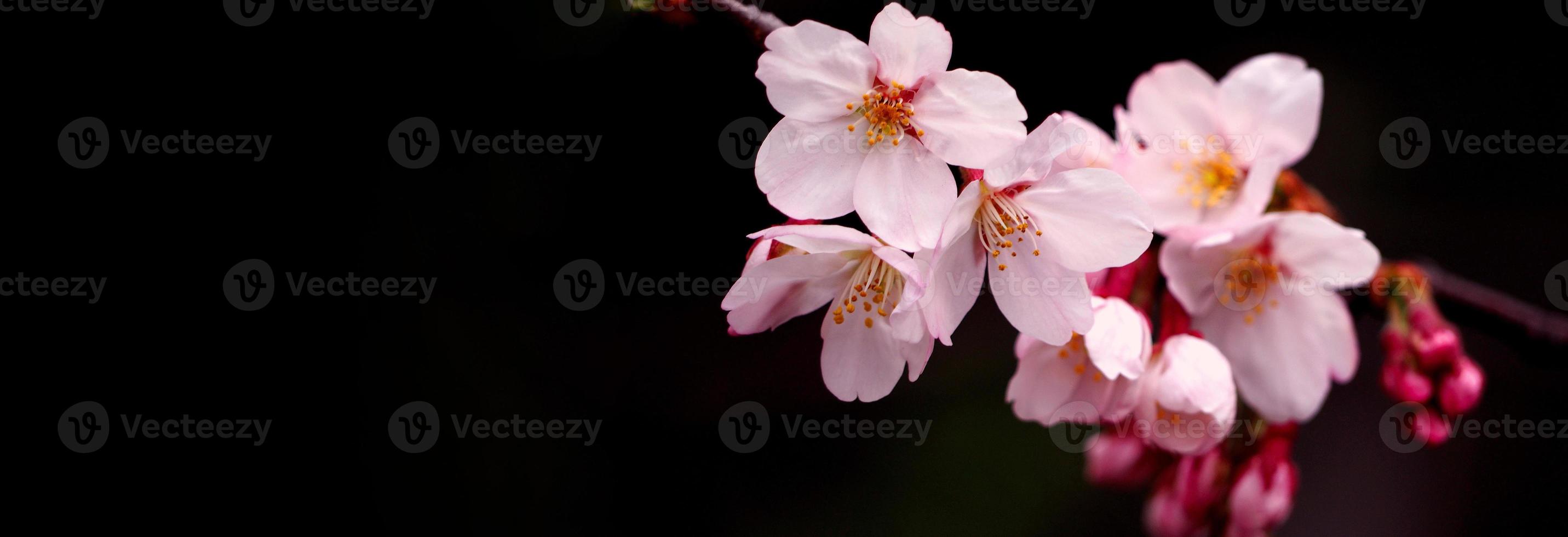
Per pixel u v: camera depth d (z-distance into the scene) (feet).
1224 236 1.63
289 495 2.17
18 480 2.07
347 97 2.16
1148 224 1.55
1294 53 2.35
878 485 2.24
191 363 2.19
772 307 1.58
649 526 2.25
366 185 2.22
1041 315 1.56
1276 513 1.74
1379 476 2.23
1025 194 1.56
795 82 1.55
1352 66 2.38
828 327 1.58
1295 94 1.68
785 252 1.57
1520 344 1.75
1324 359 1.67
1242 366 1.68
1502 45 2.33
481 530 2.19
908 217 1.54
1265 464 1.74
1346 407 2.29
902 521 2.19
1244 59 2.31
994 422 2.23
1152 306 1.66
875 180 1.55
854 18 2.03
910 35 1.54
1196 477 1.76
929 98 1.55
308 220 2.21
